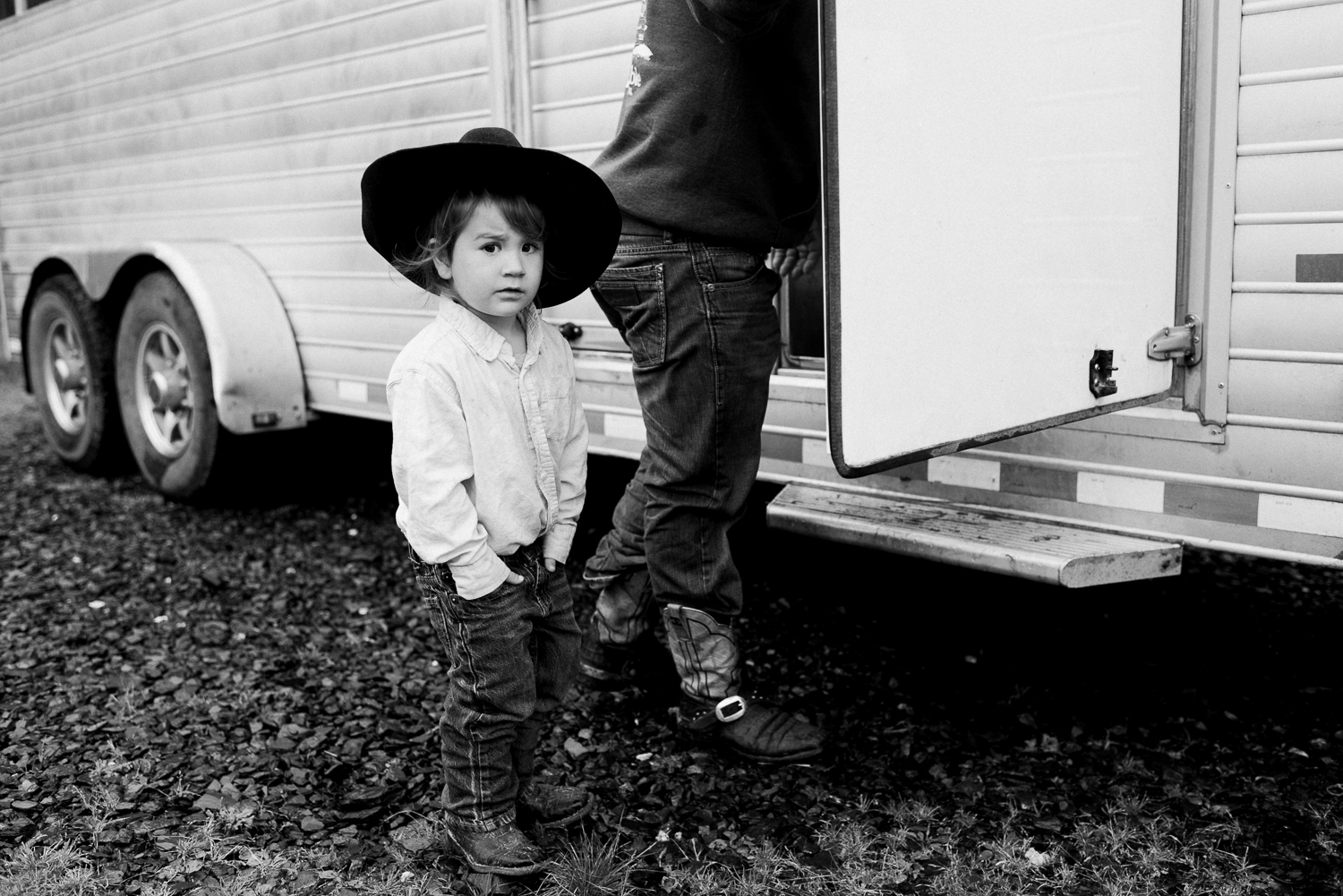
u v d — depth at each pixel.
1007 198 2.25
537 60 3.34
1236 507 2.43
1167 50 2.38
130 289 5.03
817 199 2.54
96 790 2.50
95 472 5.50
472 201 1.91
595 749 2.68
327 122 4.10
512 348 2.08
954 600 3.59
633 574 2.77
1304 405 2.32
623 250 2.39
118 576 3.99
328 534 4.45
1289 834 2.27
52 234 6.00
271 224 4.45
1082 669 3.09
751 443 2.48
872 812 2.40
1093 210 2.35
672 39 2.28
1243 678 3.02
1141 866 2.18
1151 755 2.61
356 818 2.39
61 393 5.57
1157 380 2.46
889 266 2.10
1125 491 2.56
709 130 2.27
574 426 2.18
